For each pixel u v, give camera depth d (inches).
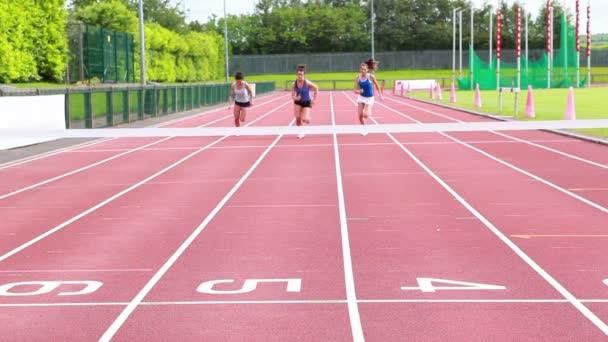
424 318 247.4
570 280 292.8
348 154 777.6
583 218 422.3
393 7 5329.7
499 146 836.0
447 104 1822.1
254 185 574.2
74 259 342.0
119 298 276.8
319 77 4793.3
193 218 442.6
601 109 1391.5
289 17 5246.1
